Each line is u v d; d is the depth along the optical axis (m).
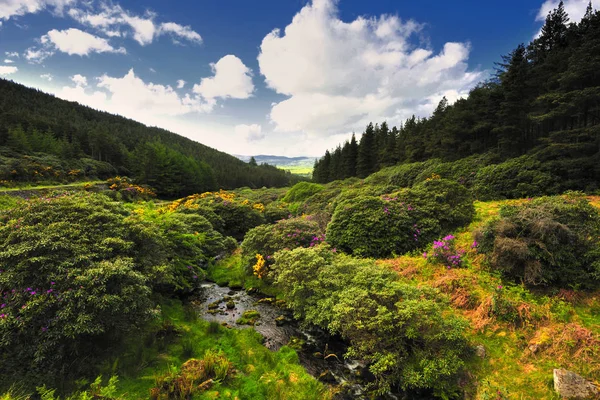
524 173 12.86
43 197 7.36
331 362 6.13
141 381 4.77
